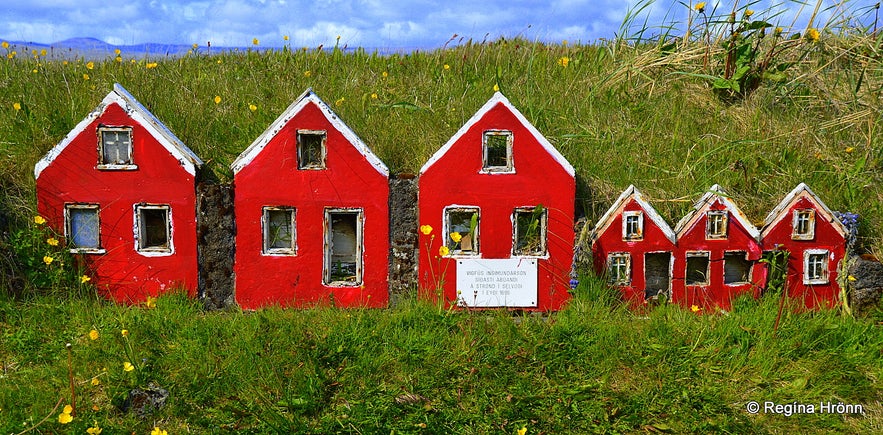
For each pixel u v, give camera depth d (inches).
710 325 207.0
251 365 183.5
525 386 182.9
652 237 217.9
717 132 276.4
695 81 310.2
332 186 216.2
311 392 175.3
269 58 361.1
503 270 218.7
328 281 219.9
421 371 186.4
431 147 249.9
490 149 230.8
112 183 214.1
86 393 174.6
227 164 241.1
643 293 220.2
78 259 216.1
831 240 222.7
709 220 219.1
